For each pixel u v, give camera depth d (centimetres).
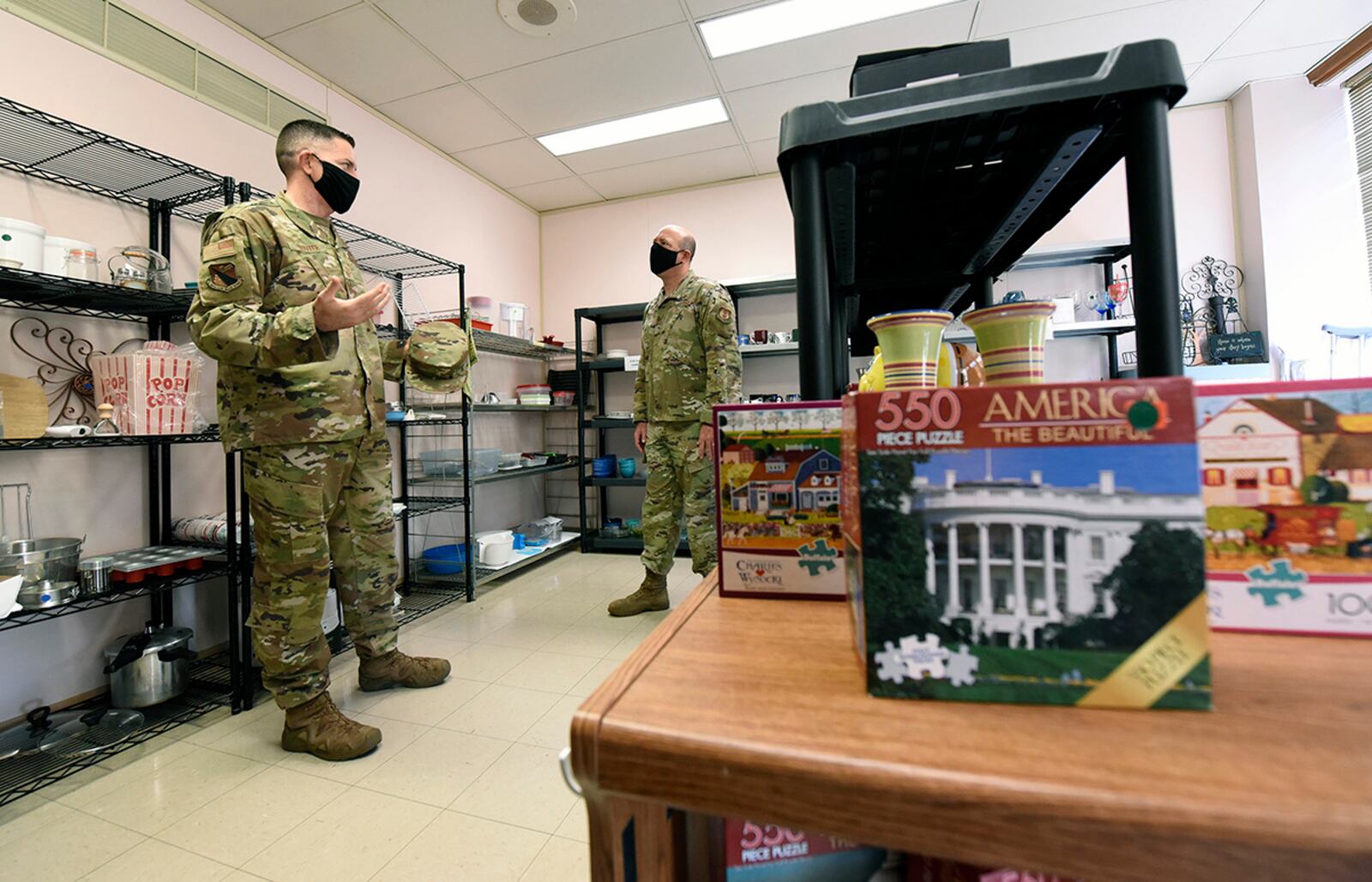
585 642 214
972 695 29
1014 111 48
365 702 168
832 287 90
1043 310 42
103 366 158
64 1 172
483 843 111
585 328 415
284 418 138
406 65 254
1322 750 23
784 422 47
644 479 366
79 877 103
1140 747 24
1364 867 19
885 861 36
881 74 59
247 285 134
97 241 179
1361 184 273
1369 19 240
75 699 169
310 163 153
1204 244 301
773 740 26
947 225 83
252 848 110
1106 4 229
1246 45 256
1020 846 22
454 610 252
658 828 36
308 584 144
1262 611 36
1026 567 29
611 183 380
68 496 170
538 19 229
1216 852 20
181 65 203
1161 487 28
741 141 331
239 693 166
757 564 47
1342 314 277
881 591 30
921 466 30
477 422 352
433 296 326
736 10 227
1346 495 35
